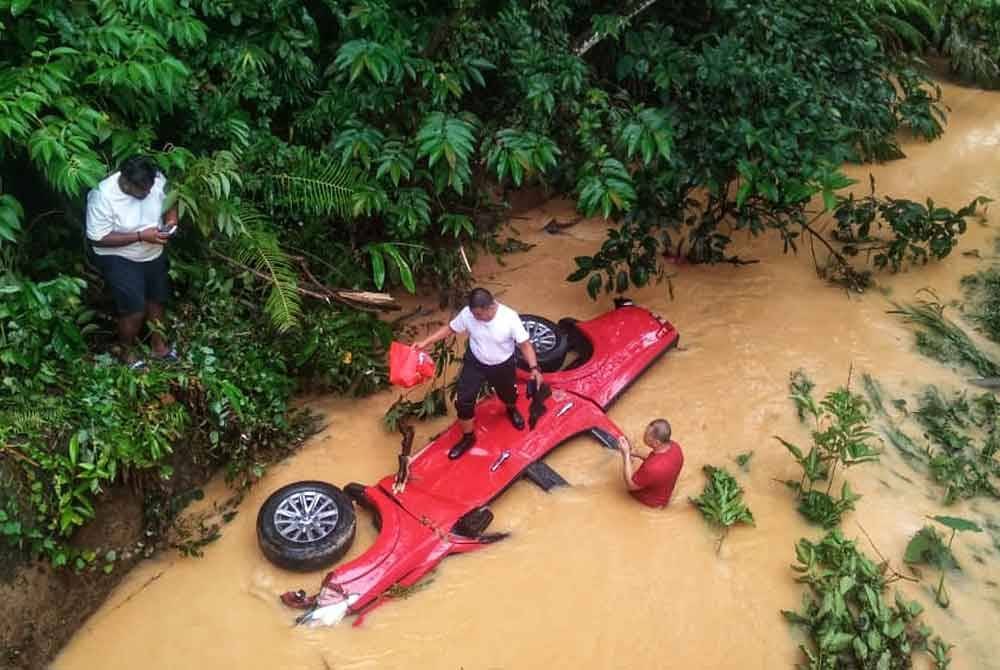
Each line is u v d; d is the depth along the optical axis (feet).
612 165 22.76
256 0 21.75
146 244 17.69
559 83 24.38
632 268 24.34
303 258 22.62
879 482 20.45
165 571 17.75
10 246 18.31
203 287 20.44
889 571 18.47
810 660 16.66
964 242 29.07
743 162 23.18
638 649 16.83
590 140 23.67
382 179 22.99
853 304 25.88
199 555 17.88
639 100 28.91
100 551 17.21
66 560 16.34
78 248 20.18
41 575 16.20
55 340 17.35
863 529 19.34
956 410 22.45
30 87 17.54
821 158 24.06
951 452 21.39
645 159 22.68
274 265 20.63
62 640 16.39
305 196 21.54
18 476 15.92
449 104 24.25
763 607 17.65
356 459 20.12
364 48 20.75
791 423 21.67
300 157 21.65
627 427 21.43
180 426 18.08
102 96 19.34
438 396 21.13
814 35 30.22
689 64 24.98
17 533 15.60
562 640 16.89
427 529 18.15
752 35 27.66
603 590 17.80
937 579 18.43
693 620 17.37
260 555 17.98
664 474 18.58
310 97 23.48
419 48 22.82
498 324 18.29
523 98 24.43
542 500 19.44
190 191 18.44
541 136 23.24
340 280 22.80
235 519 18.70
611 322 23.39
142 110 19.65
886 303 26.02
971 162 33.86
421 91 23.13
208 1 21.09
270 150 21.61
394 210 22.33
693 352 23.72
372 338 22.21
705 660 16.72
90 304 19.79
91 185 17.39
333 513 18.02
